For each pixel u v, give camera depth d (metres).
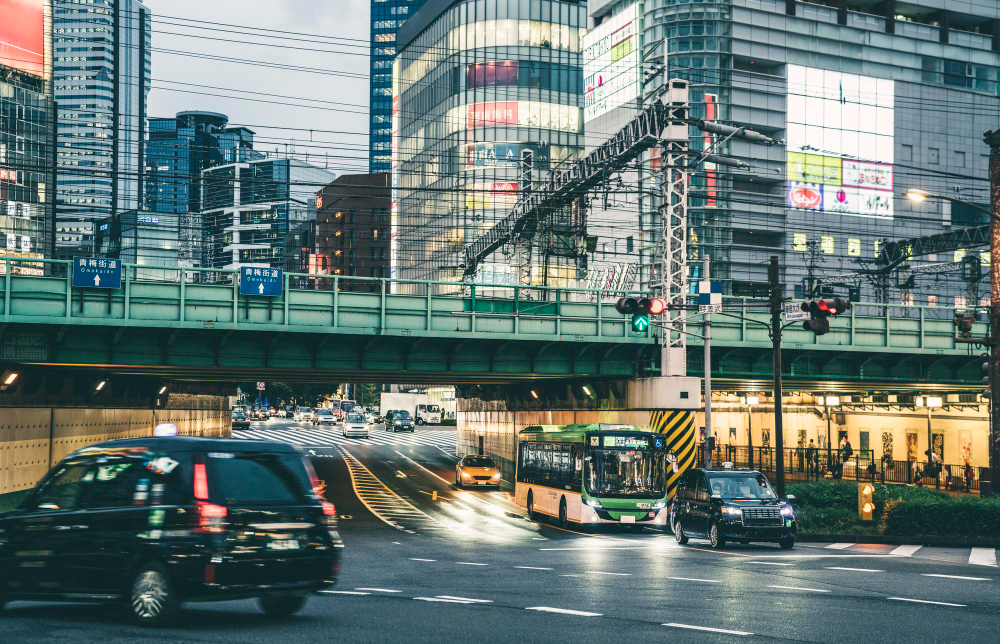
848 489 29.64
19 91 135.38
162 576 9.90
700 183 91.88
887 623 11.24
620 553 23.19
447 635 9.88
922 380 45.75
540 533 31.25
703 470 26.19
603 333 38.28
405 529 31.61
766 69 96.38
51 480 11.05
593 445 32.28
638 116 37.12
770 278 30.50
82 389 45.69
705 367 34.44
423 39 120.75
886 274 72.69
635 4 96.38
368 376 49.62
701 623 11.15
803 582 15.96
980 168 105.06
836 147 97.56
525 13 109.62
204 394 73.62
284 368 36.56
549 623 10.93
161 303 32.00
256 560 10.05
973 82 105.56
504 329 36.69
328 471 62.75
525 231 50.72
